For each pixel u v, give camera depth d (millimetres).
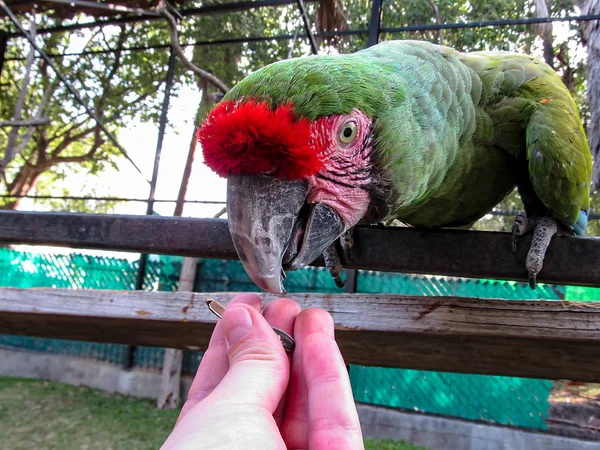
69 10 1066
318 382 176
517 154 343
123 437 849
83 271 1204
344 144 231
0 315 372
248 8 905
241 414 148
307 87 221
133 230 302
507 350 287
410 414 886
